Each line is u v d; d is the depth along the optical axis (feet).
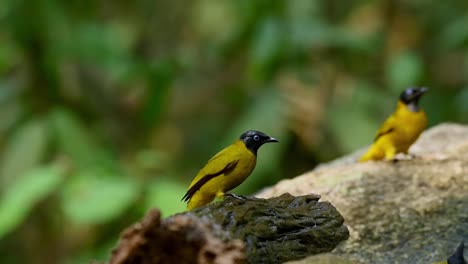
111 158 44.42
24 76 46.78
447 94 55.06
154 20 56.75
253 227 20.75
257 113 46.03
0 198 44.34
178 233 17.89
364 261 21.95
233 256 17.40
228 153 22.08
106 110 49.98
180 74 51.34
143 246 17.99
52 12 46.52
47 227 45.32
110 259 18.24
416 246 22.79
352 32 49.32
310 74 47.21
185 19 56.65
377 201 24.82
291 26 46.60
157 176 44.29
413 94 28.60
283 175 46.52
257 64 46.24
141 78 48.67
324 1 52.49
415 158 28.12
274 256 20.63
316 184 26.20
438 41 54.60
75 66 48.70
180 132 54.54
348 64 49.06
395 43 53.62
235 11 52.13
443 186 25.48
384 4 53.83
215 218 20.31
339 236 22.56
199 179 22.18
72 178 41.52
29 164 44.16
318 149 46.26
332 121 46.26
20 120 46.19
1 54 46.62
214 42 52.95
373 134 46.24
